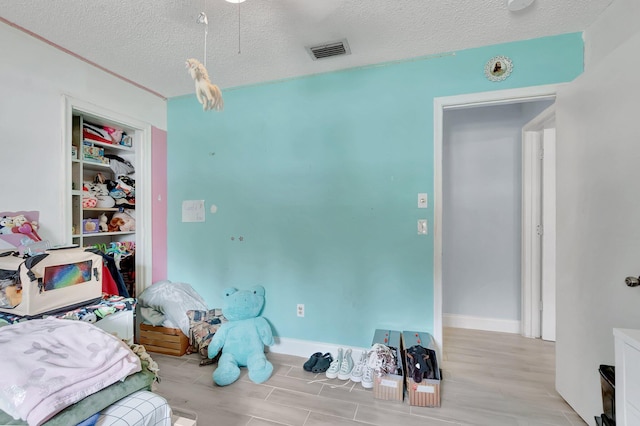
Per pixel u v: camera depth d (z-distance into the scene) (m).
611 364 1.33
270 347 2.41
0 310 1.40
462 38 1.84
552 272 2.59
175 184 2.77
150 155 2.64
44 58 1.85
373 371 1.82
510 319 2.82
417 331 2.10
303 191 2.36
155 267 2.68
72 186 2.14
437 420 1.56
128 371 0.84
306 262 2.35
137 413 0.76
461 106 2.04
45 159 1.86
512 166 2.82
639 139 1.18
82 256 1.59
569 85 1.63
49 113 1.88
